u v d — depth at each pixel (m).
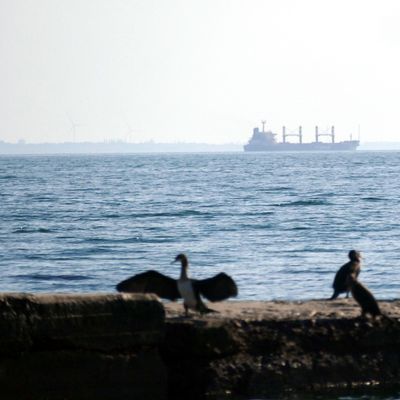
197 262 101.94
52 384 49.03
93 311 49.53
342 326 52.72
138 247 116.88
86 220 157.50
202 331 50.50
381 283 85.50
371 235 128.50
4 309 48.16
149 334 50.31
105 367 49.75
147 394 50.44
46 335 48.75
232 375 51.00
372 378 52.50
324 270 94.81
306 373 51.78
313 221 150.62
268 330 51.94
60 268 98.31
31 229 141.12
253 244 119.00
